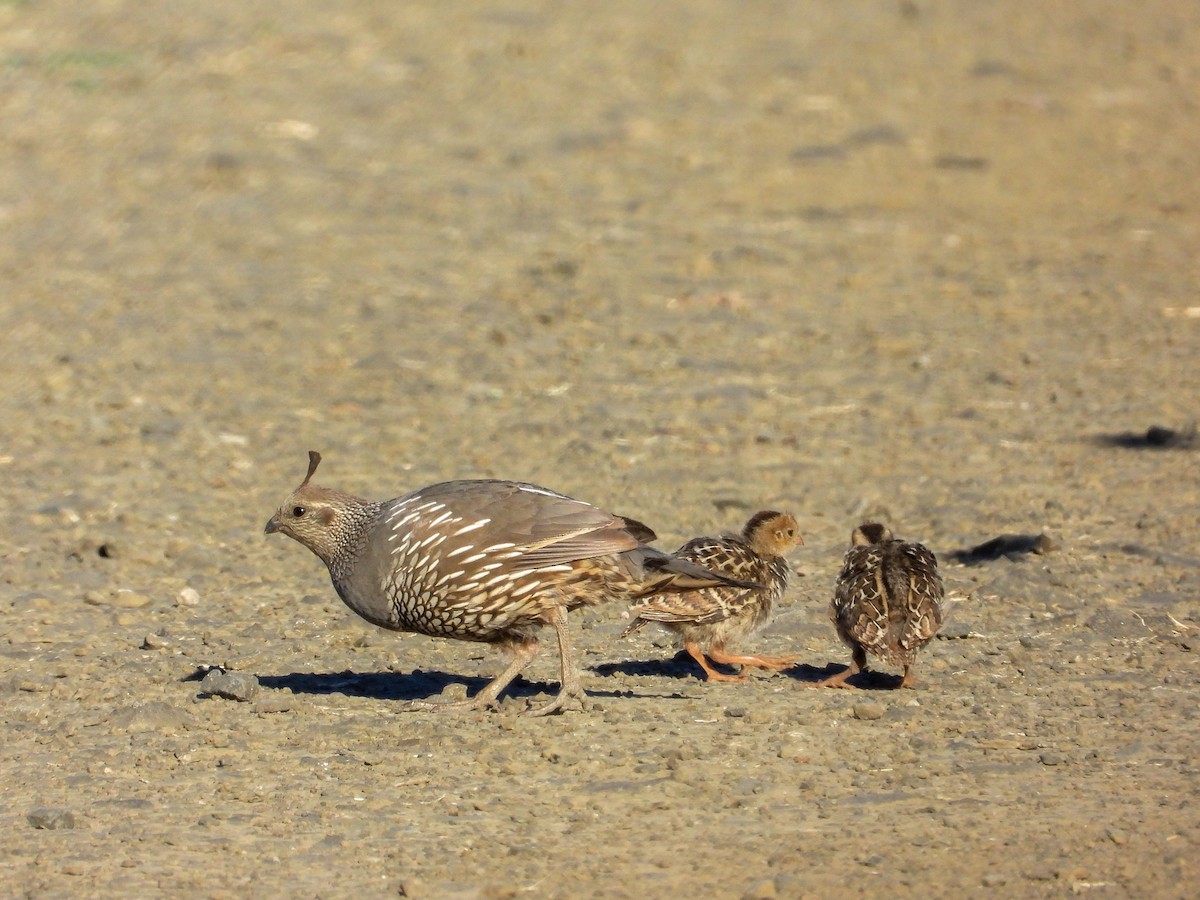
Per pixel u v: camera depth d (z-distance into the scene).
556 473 15.77
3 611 12.23
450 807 8.56
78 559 13.48
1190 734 9.35
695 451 16.39
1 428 17.28
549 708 9.88
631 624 10.91
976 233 25.14
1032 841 7.89
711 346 20.14
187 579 13.09
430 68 34.91
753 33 38.53
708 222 25.70
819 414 17.62
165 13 38.16
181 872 7.83
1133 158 29.00
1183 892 7.32
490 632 9.99
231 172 28.11
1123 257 23.80
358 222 25.80
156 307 21.75
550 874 7.70
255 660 11.17
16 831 8.37
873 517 14.38
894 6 41.47
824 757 9.12
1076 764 8.94
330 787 8.87
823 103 32.59
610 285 22.69
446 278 23.06
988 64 35.50
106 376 19.08
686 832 8.16
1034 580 12.32
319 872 7.80
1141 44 37.25
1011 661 10.80
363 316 21.45
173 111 31.41
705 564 10.58
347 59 35.38
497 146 29.91
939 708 9.92
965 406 17.73
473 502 9.82
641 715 9.90
